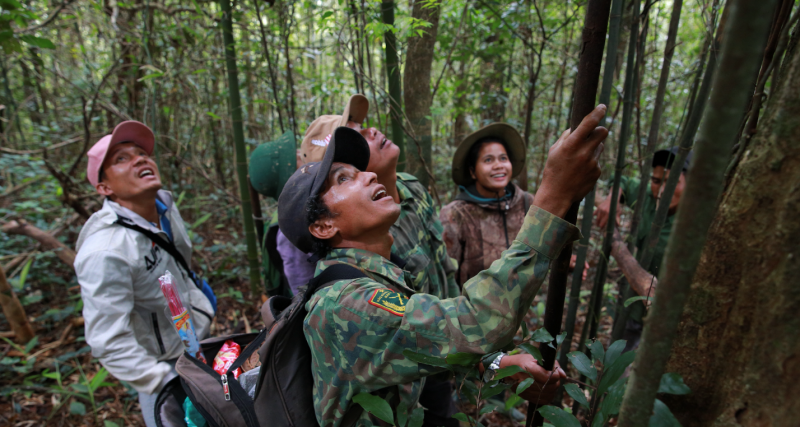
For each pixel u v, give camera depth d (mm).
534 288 887
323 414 1076
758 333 646
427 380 1729
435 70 5211
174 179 5441
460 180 2580
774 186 641
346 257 1150
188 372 1251
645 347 573
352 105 1856
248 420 1133
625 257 1771
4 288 2990
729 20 468
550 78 4785
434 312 938
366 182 1153
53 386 2676
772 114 661
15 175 4617
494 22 3189
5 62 5164
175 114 5160
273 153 2078
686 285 531
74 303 3639
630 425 602
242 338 1502
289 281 1927
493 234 2484
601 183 3779
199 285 2371
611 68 1422
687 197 514
